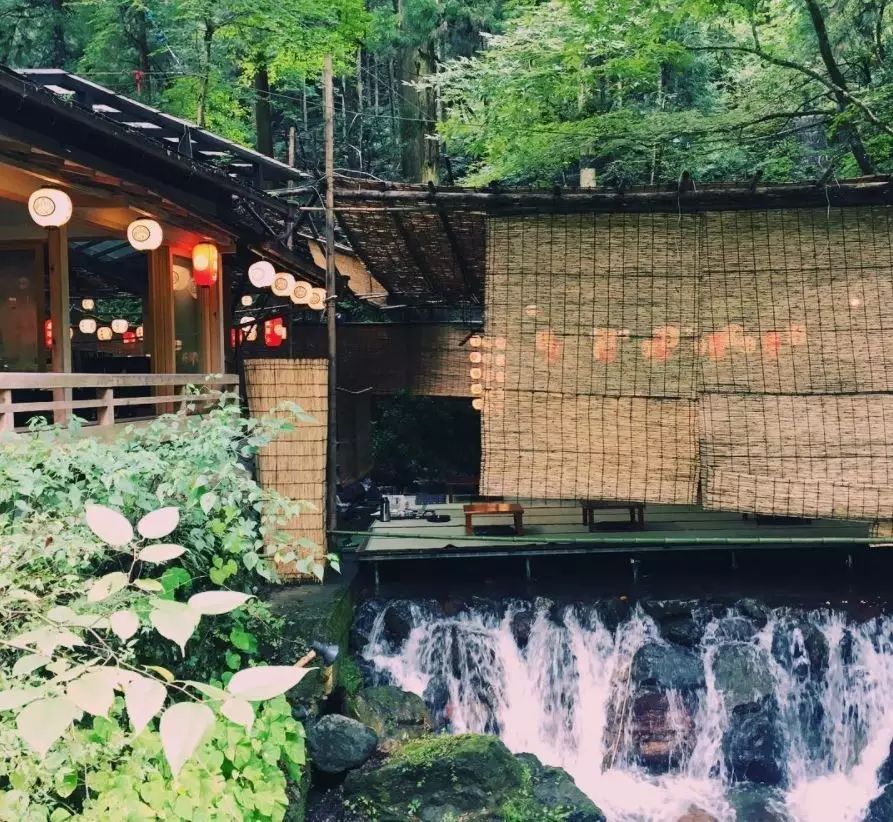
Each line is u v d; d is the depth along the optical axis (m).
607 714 8.59
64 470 4.65
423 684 8.86
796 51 13.30
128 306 15.17
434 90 15.99
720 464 8.66
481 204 8.95
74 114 6.05
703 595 9.20
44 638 1.75
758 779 8.14
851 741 8.47
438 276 14.42
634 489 8.75
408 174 17.08
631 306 8.80
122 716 4.42
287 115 21.66
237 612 5.92
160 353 9.38
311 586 8.77
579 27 10.79
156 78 18.02
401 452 16.25
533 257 8.91
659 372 8.77
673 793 7.93
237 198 11.18
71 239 9.10
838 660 8.67
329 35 14.21
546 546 9.68
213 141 11.80
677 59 11.46
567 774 7.52
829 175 8.83
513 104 11.75
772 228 8.69
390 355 16.34
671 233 8.78
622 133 11.06
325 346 16.30
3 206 7.85
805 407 8.59
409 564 9.91
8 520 4.31
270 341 14.19
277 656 7.20
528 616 9.05
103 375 6.66
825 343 8.59
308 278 12.53
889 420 8.48
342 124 21.75
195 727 1.30
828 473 8.52
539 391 8.86
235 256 11.74
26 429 6.14
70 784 3.88
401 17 16.52
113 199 7.26
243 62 16.81
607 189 8.59
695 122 11.10
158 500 5.07
